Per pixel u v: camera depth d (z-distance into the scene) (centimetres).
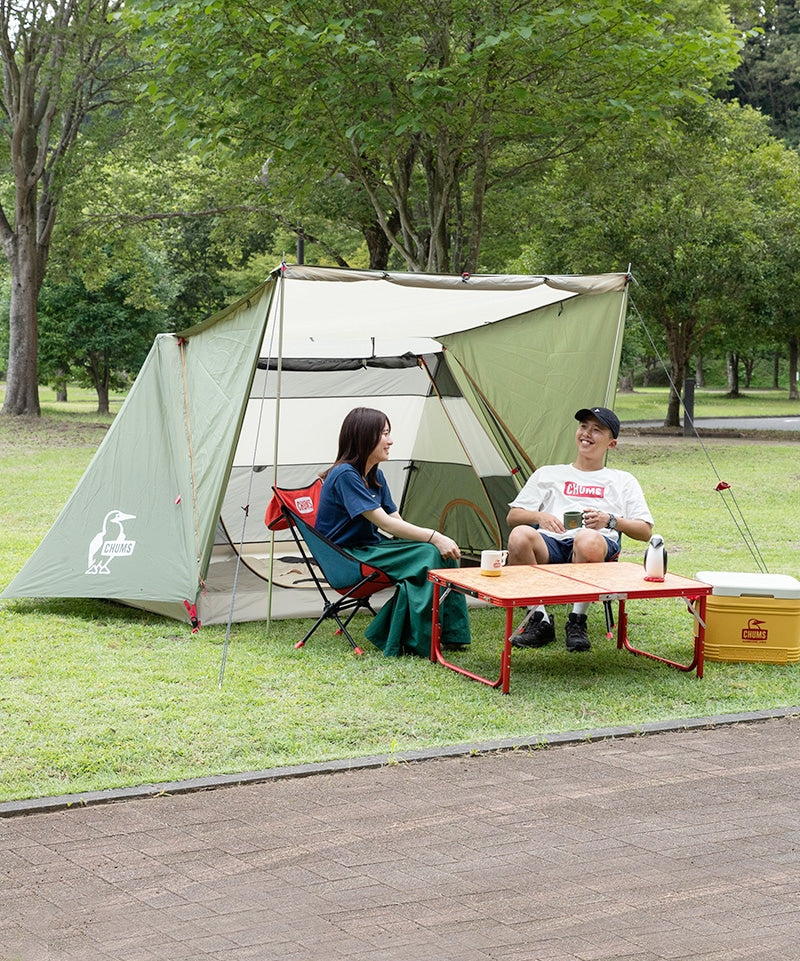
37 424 2411
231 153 1533
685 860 379
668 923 334
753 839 397
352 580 657
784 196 2672
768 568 943
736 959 313
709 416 3600
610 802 432
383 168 1769
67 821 411
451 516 920
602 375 821
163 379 809
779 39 5688
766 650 643
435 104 1384
